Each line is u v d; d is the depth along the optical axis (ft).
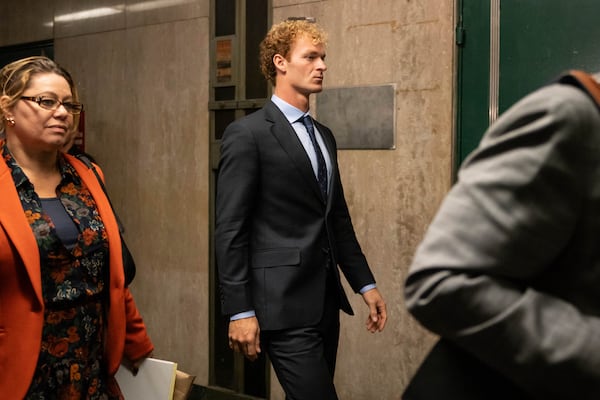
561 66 9.98
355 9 11.72
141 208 15.02
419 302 2.93
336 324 8.47
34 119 6.00
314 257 8.09
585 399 2.74
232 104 13.30
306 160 8.13
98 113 15.76
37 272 5.75
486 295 2.80
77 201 6.34
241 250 7.91
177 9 14.17
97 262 6.30
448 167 10.87
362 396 11.89
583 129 2.77
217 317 13.82
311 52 8.32
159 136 14.62
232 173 7.96
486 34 10.55
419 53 11.07
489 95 10.54
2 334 5.75
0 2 18.11
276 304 7.90
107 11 15.47
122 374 6.83
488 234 2.81
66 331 6.03
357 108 11.73
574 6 9.85
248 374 13.30
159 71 14.56
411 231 11.28
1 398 5.73
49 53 17.11
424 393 3.24
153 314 14.88
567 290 2.92
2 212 5.76
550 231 2.79
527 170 2.78
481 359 2.92
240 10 13.16
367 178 11.71
